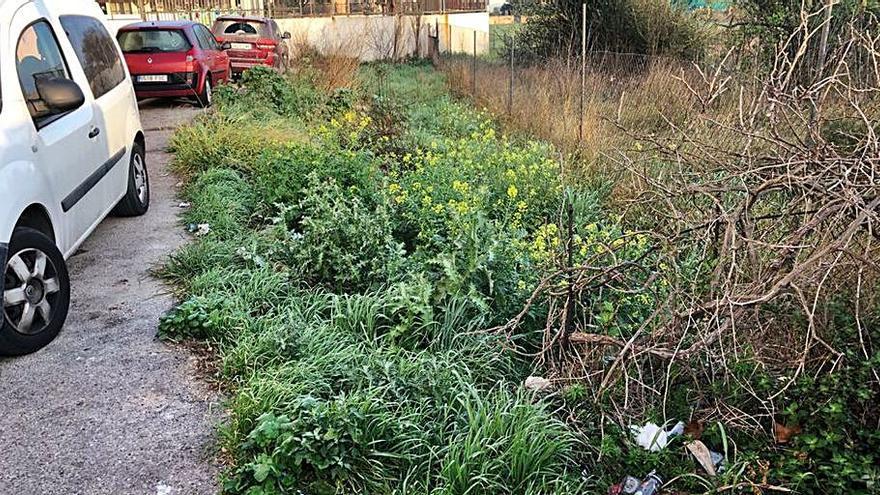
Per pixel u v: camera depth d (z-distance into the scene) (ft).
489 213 20.02
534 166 21.83
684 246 12.72
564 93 34.96
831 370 10.25
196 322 13.56
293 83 41.45
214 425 10.93
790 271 11.25
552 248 15.65
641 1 50.80
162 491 9.61
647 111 31.71
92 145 16.80
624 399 11.69
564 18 55.11
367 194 20.53
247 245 17.46
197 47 40.01
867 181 10.63
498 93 41.45
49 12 16.69
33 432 10.78
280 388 11.08
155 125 34.81
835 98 19.63
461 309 13.75
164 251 18.28
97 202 17.22
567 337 12.60
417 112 38.96
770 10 37.01
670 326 11.44
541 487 9.75
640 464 10.54
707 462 10.41
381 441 10.32
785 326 11.46
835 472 9.74
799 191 12.16
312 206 18.22
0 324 12.03
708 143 17.61
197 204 21.25
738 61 32.48
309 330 13.16
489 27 88.33
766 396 11.10
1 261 11.94
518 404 10.91
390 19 76.48
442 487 9.68
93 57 18.84
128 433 10.77
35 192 13.23
